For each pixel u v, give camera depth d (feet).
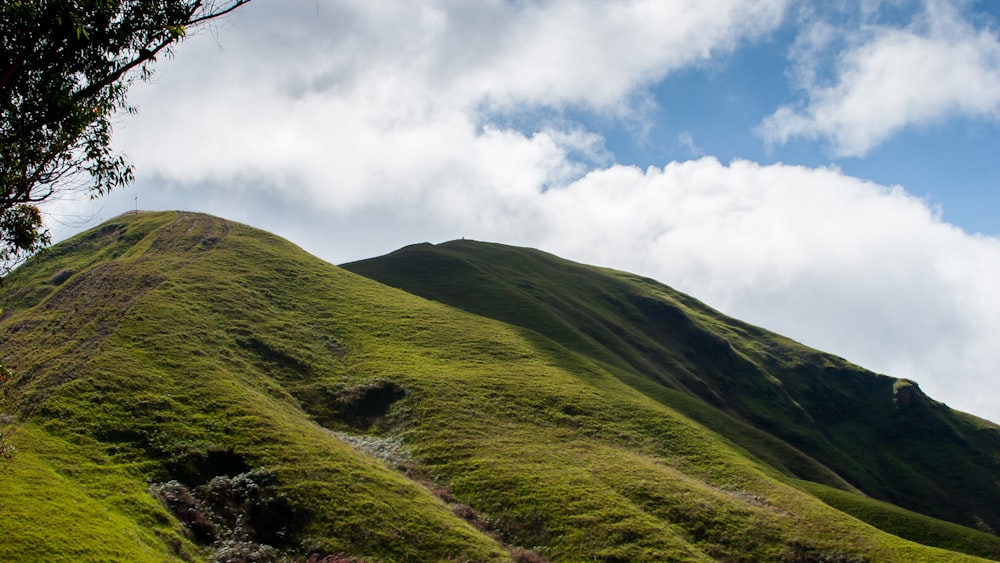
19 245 70.44
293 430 192.54
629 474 205.67
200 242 371.97
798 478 313.32
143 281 297.12
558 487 187.62
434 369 272.10
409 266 552.82
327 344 282.77
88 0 61.98
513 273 607.37
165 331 244.01
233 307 287.28
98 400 185.37
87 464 154.40
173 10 67.77
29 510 120.57
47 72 65.72
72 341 233.76
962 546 259.19
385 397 242.58
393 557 144.87
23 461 144.97
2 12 58.80
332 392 240.12
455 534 156.04
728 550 173.88
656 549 164.04
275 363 252.83
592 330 496.64
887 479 501.56
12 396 191.01
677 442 250.78
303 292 336.29
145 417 181.68
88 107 68.85
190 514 145.48
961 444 561.02
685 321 621.72
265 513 152.46
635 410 271.28
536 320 446.19
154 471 159.33
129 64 69.56
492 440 215.92
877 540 186.60
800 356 653.30
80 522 122.42
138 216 433.89
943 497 481.46
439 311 360.28
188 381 208.85
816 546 180.04
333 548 144.56
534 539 166.20
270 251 378.32
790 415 550.36
